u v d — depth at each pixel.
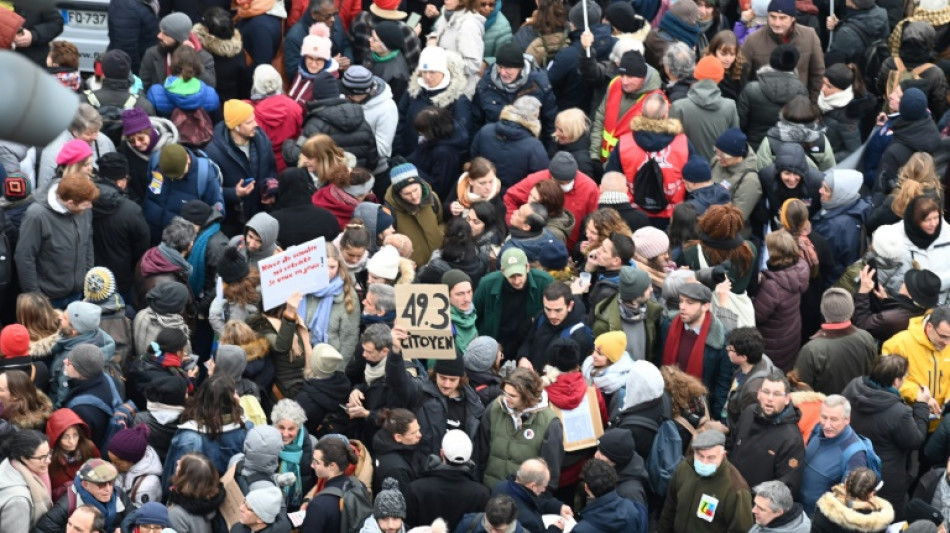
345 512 16.28
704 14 27.00
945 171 23.59
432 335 17.44
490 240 21.12
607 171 23.09
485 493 16.67
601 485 16.23
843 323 19.14
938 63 26.52
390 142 24.12
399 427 17.06
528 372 17.47
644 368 17.67
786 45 25.48
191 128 22.83
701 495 16.59
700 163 21.78
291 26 27.00
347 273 19.66
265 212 21.70
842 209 21.89
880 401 18.02
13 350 17.69
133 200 22.02
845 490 16.20
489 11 26.19
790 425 17.27
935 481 17.59
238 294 19.22
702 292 18.66
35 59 23.58
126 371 19.28
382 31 25.52
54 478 17.08
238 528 16.02
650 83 23.89
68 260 20.22
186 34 23.81
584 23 25.36
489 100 24.47
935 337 18.83
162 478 17.19
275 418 17.08
